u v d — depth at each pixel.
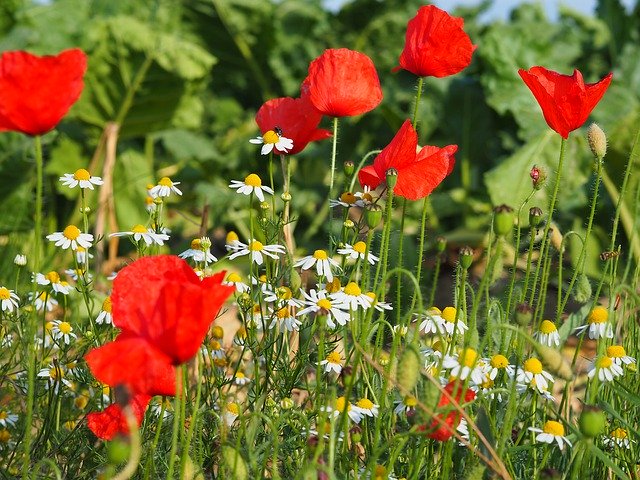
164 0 2.28
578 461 0.95
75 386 1.12
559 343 1.07
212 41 2.39
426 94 2.20
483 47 2.06
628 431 1.02
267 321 1.06
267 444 0.93
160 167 2.23
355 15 2.33
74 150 1.93
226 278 1.09
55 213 1.92
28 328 1.11
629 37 2.33
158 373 0.87
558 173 1.03
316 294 1.03
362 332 0.97
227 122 2.51
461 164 2.18
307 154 2.13
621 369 1.03
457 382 0.91
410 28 1.06
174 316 0.85
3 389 1.11
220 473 0.95
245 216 1.97
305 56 2.38
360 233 1.15
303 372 1.05
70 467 1.04
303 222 2.13
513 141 2.13
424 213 1.03
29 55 0.86
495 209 0.91
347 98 1.08
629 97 2.07
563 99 1.01
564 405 1.08
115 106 1.89
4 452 1.06
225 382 1.05
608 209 1.83
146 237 1.10
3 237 1.72
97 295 1.18
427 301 1.36
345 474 0.94
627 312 1.12
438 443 1.02
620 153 1.69
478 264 1.91
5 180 1.67
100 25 1.85
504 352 1.04
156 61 1.85
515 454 1.01
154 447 0.93
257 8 2.32
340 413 0.97
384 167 1.02
